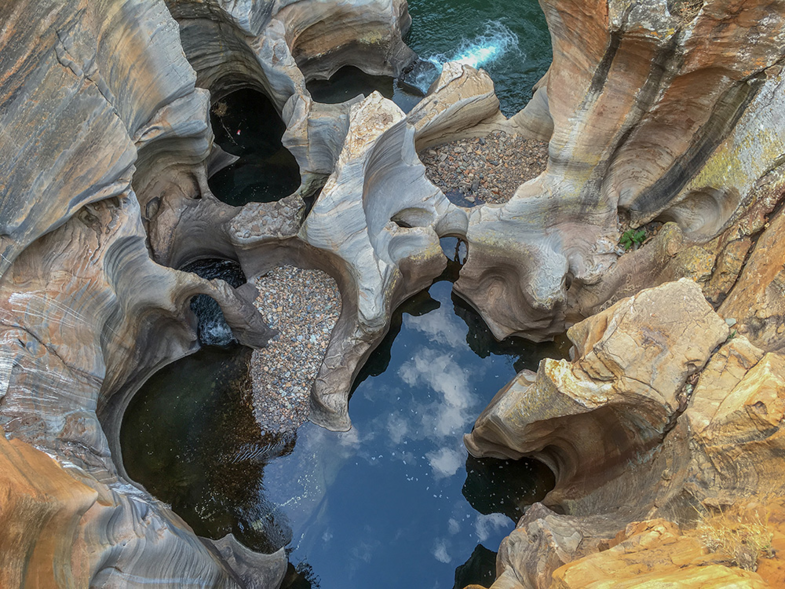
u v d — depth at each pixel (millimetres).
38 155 6523
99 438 7438
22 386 6383
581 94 8328
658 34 7023
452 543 9109
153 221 10430
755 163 7406
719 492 5527
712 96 7664
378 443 9859
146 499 7340
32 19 6148
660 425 6613
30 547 4648
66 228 7402
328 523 9195
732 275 7609
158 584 6332
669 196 8977
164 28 8531
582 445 8109
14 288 6680
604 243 9727
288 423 9805
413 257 10461
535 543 7008
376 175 9734
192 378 10031
